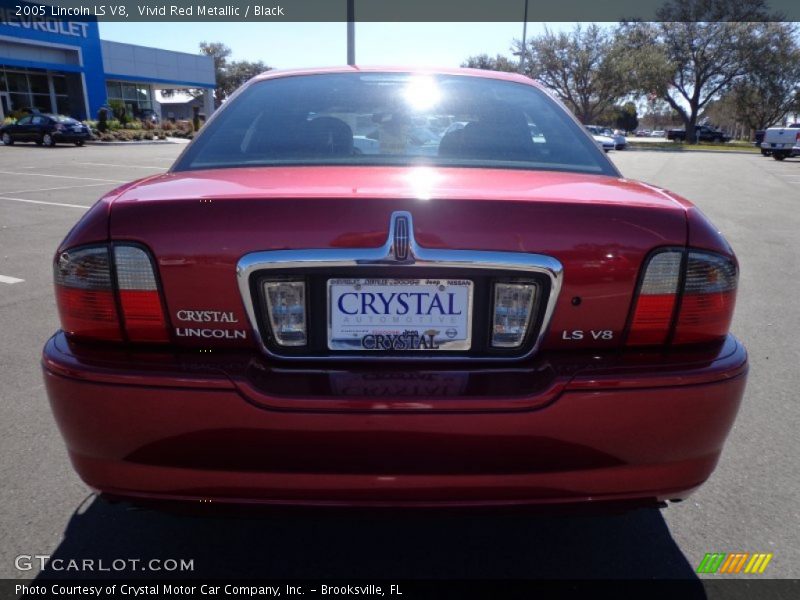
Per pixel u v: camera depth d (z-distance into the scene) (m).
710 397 1.72
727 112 77.31
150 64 43.78
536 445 1.66
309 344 1.73
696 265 1.75
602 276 1.71
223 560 2.22
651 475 1.74
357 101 2.59
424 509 1.70
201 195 1.74
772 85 53.28
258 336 1.71
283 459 1.65
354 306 1.71
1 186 13.48
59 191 12.70
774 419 3.34
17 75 35.47
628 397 1.67
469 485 1.67
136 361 1.69
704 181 17.94
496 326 1.73
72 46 37.03
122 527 2.39
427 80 2.79
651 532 2.40
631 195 1.89
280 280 1.69
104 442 1.69
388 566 2.20
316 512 1.70
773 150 31.27
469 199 1.70
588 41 50.06
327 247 1.67
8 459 2.84
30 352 4.11
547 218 1.70
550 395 1.65
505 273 1.70
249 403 1.62
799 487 2.72
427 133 2.45
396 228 1.67
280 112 2.53
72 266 1.74
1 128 28.89
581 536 2.37
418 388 1.66
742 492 2.67
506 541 2.34
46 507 2.50
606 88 50.25
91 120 37.47
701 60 53.97
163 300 1.71
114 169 18.02
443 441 1.63
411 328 1.73
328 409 1.62
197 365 1.67
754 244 8.37
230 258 1.67
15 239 7.75
